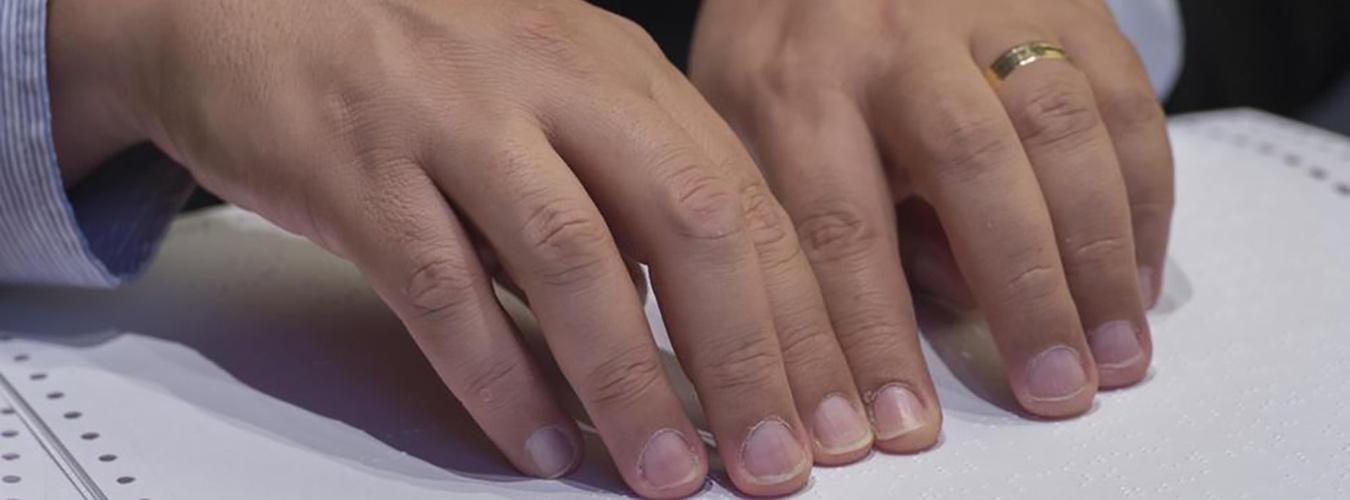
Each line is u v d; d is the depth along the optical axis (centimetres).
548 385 70
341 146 69
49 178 76
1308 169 87
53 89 76
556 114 69
